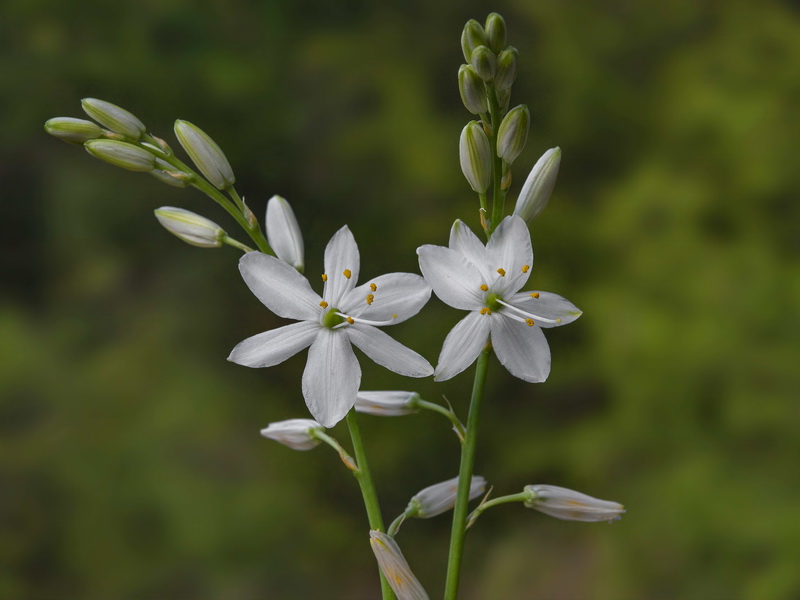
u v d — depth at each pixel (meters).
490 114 0.25
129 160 0.25
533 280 0.68
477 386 0.25
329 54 0.77
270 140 0.75
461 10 0.78
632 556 0.55
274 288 0.24
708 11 0.76
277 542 0.61
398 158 0.73
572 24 0.76
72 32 0.78
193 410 0.66
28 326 0.71
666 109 0.73
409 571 0.24
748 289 0.63
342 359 0.24
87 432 0.65
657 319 0.63
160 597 0.59
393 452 0.65
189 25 0.78
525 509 0.62
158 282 0.73
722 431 0.59
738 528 0.53
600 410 0.65
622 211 0.69
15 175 0.75
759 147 0.68
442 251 0.24
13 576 0.59
